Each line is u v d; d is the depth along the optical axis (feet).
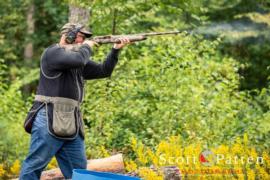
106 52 48.11
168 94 44.04
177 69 44.55
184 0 54.34
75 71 28.81
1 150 45.68
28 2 87.81
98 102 44.75
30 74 78.89
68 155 28.81
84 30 29.40
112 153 42.57
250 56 70.03
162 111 43.24
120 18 50.47
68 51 28.09
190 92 43.73
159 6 52.11
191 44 47.34
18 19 88.28
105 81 45.75
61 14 85.97
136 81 45.65
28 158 28.35
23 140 46.73
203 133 41.81
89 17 50.42
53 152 28.30
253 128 40.88
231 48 68.33
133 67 47.16
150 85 44.88
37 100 28.55
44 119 28.17
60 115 28.19
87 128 44.96
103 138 43.73
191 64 45.06
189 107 42.91
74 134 28.58
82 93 29.40
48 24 90.79
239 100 47.93
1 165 42.24
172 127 42.65
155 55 47.09
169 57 44.88
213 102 43.65
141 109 43.83
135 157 41.45
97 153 42.39
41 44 89.51
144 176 33.09
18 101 53.01
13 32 87.92
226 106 43.96
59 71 28.32
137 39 30.35
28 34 87.66
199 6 56.44
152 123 43.42
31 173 28.19
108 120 44.47
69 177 28.94
